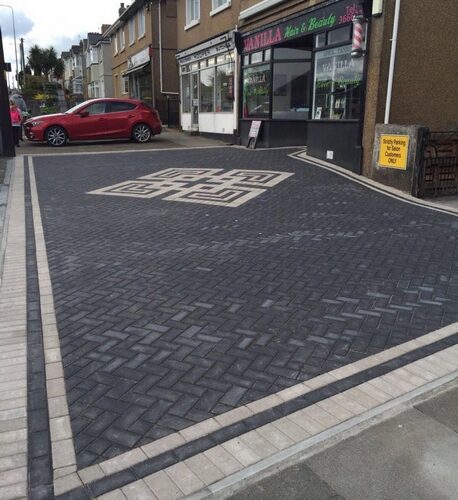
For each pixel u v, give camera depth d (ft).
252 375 11.28
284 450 8.98
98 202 28.68
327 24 38.81
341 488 8.16
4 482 8.22
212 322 13.75
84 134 56.65
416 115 34.42
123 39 108.78
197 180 34.35
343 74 37.37
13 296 15.65
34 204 28.32
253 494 8.02
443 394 10.62
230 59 57.00
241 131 55.72
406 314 14.33
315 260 18.62
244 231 22.44
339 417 9.86
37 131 55.21
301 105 50.90
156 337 12.96
